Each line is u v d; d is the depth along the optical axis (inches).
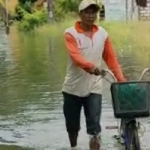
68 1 1761.8
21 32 1590.8
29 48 995.3
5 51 957.2
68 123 319.6
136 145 274.5
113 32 1085.1
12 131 371.9
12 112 430.9
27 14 1689.2
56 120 398.0
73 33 301.0
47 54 862.5
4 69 693.9
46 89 529.3
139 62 705.0
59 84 556.1
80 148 325.7
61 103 458.9
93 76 306.8
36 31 1510.8
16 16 1873.8
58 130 370.0
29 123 392.5
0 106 456.1
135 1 1473.9
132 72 609.9
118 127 335.9
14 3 1907.0
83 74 305.1
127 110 262.5
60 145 334.6
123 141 305.4
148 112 262.8
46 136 356.5
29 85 556.4
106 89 402.9
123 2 1562.5
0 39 1321.4
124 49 869.2
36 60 782.5
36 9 1924.2
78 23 304.8
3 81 590.6
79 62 290.0
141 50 833.5
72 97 311.3
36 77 611.2
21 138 353.4
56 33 1384.1
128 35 1016.9
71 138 325.4
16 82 579.5
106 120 393.1
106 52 307.7
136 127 277.7
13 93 514.3
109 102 428.8
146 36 943.7
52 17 1652.3
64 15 1742.1
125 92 262.7
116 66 305.9
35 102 467.2
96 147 309.1
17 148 330.0
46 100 474.0
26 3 1932.8
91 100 307.1
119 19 1487.5
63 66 699.4
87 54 301.3
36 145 336.2
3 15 1833.2
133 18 1469.0
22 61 778.8
